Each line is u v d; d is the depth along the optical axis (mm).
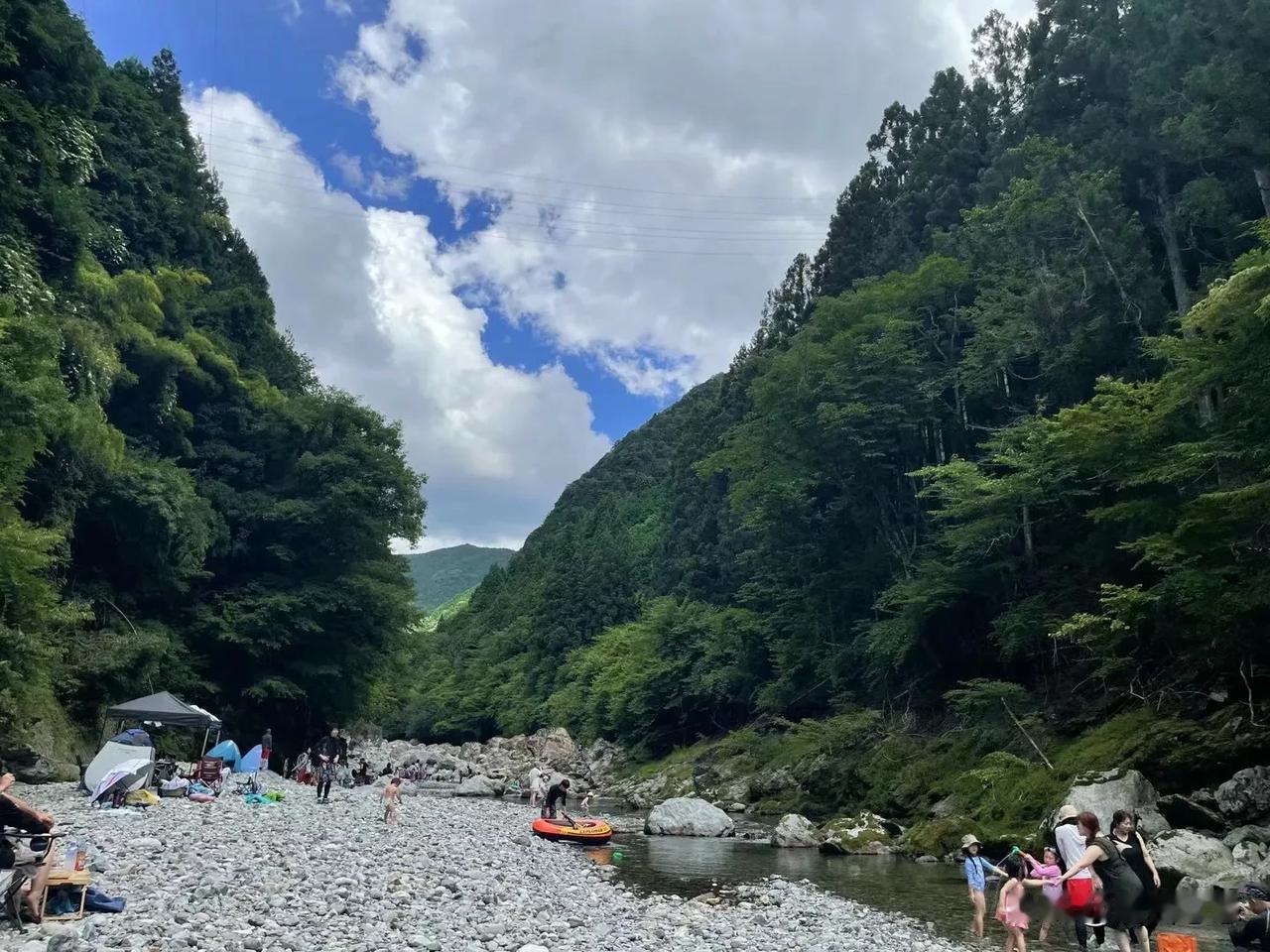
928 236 63281
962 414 46594
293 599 44469
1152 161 41562
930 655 40688
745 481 53625
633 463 189750
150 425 45156
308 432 50875
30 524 26797
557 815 28812
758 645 59125
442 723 110375
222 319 60000
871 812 31547
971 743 33562
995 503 34281
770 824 35875
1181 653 27406
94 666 33656
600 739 80312
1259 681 24641
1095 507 31047
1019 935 12664
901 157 81312
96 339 36281
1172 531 26031
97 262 45125
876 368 46594
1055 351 39000
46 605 25969
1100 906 11781
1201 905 15828
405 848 18922
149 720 27875
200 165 71250
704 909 16156
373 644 49469
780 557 55531
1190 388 24547
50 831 10383
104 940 9578
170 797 25750
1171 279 40969
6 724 28984
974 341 45375
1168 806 21844
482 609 153125
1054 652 33031
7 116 33125
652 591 98000
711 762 52406
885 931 14750
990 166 60344
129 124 58812
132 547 40094
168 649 37531
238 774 33906
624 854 25578
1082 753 26750
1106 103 46594
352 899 12953
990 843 24797
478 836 23922
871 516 49688
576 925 13258
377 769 63469
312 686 47469
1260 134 31734
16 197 33750
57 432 28422
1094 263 38406
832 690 50438
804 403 48219
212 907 11594
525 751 86375
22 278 30203
